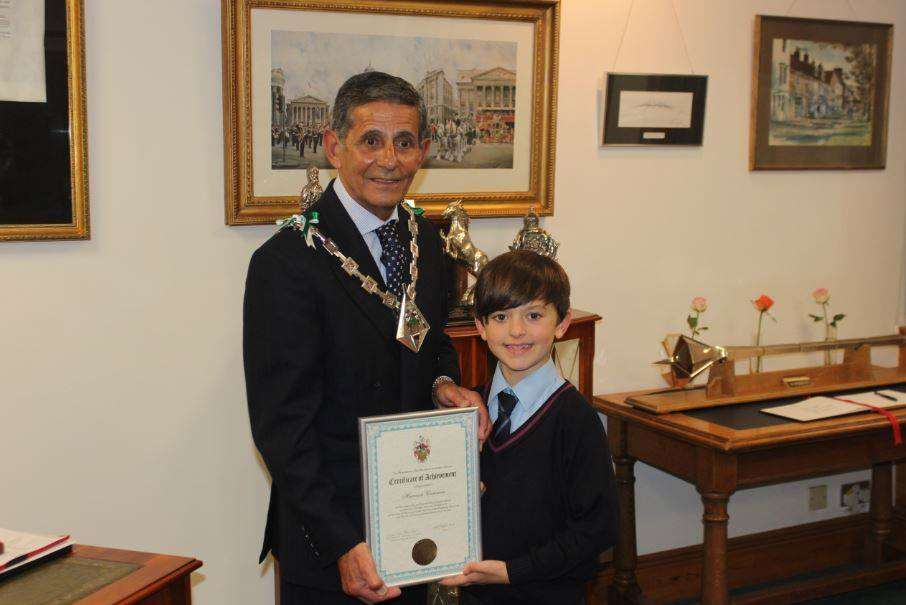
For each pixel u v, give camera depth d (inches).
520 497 65.2
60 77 86.7
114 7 89.5
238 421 100.1
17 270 87.9
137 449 95.2
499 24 104.8
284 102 96.3
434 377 72.4
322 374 64.6
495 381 70.2
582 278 116.3
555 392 66.8
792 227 129.0
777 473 102.1
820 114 126.8
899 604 120.0
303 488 61.2
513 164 108.7
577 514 64.7
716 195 122.9
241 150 94.9
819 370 119.6
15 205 86.2
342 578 61.2
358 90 63.0
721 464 98.1
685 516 127.4
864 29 127.5
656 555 124.8
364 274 65.0
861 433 103.0
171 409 96.3
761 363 130.1
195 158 94.6
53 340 90.1
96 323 91.8
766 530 133.5
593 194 115.3
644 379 122.3
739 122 122.5
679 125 117.6
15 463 89.7
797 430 100.1
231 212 95.3
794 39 123.1
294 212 98.0
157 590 56.4
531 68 107.3
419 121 65.1
